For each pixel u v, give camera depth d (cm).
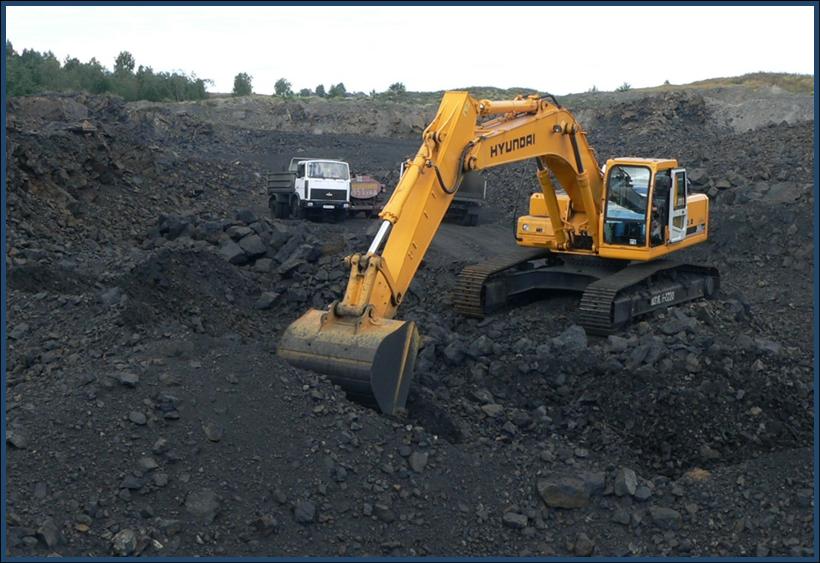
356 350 1137
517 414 1258
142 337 1262
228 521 949
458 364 1428
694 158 3244
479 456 1129
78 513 923
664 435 1237
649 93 6988
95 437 1005
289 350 1177
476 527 1018
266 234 2180
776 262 2280
